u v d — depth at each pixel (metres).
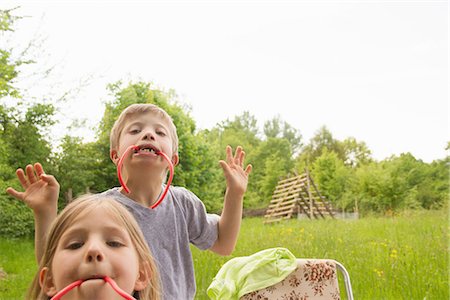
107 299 0.72
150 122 1.48
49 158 7.99
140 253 0.85
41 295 0.82
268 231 6.59
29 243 7.03
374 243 5.15
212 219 1.68
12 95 6.97
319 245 5.43
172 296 1.49
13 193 1.27
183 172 8.96
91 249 0.74
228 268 2.10
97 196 0.90
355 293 4.46
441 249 4.78
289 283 2.06
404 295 4.40
